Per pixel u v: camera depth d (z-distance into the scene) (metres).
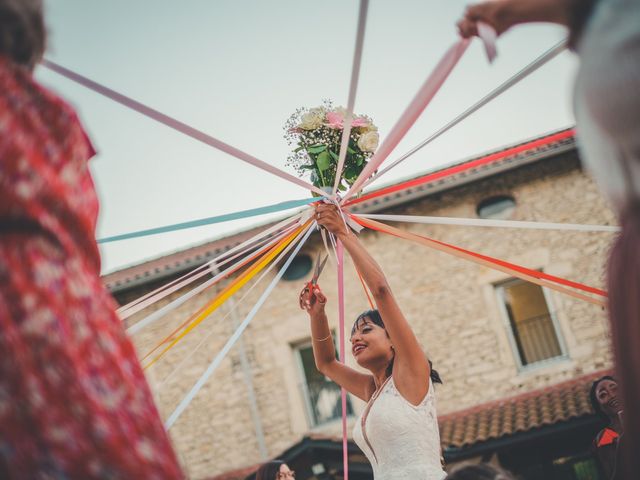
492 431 10.86
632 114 0.99
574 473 11.03
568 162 12.71
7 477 0.87
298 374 12.90
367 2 1.45
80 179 1.03
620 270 1.06
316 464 11.39
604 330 12.05
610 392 3.96
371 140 3.13
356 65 1.61
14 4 1.05
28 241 0.95
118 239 2.60
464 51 1.50
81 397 0.91
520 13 1.24
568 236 12.45
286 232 3.21
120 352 1.00
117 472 0.90
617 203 1.08
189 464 12.64
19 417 0.88
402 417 2.76
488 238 12.69
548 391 11.72
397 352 2.83
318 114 3.20
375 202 12.85
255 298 13.13
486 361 12.27
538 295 12.50
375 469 2.87
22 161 0.96
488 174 12.59
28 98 1.00
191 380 12.92
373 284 2.76
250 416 12.68
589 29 1.06
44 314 0.92
